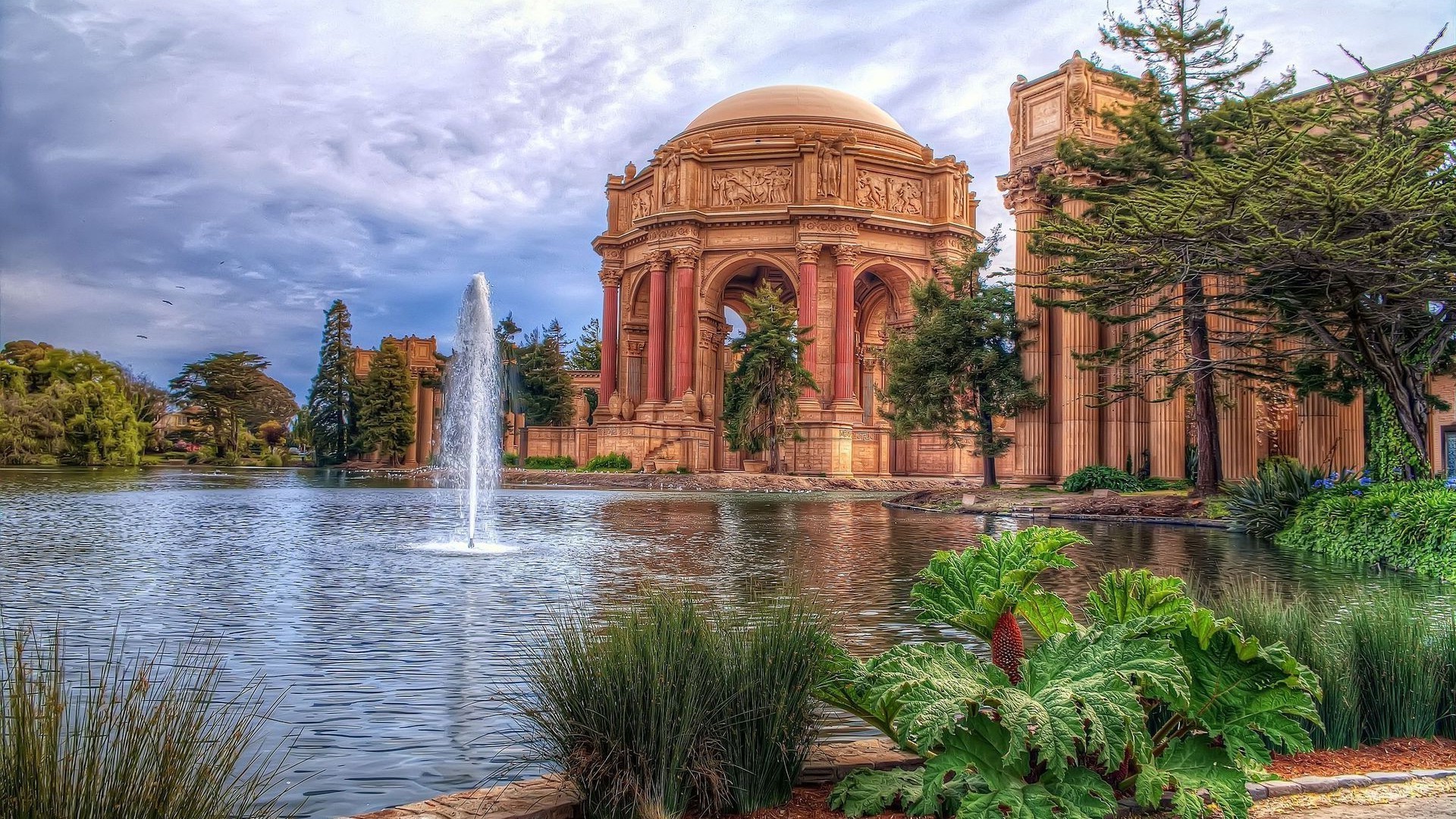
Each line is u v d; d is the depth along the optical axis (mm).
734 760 5262
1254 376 31375
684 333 86438
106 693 7629
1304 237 19328
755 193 88062
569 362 125625
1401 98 25266
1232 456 36812
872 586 15000
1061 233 28344
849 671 5746
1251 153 23672
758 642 5668
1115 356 34281
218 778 4543
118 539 21500
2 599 12797
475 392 36469
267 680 8578
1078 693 4719
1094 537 24672
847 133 86875
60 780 3852
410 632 10844
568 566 17562
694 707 5184
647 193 93750
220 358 124938
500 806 5031
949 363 46688
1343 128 23125
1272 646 5332
